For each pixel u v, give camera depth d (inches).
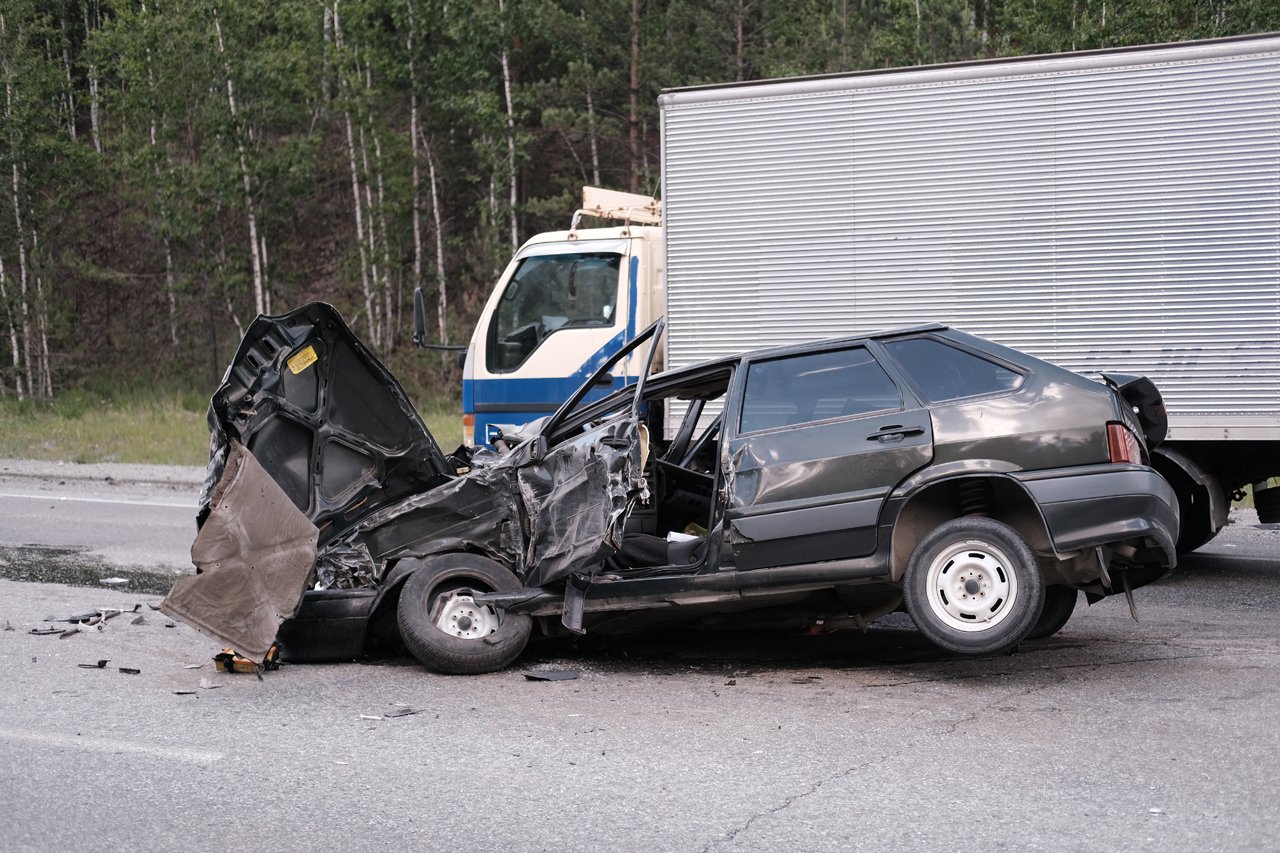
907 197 356.8
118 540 450.3
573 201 1208.2
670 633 296.8
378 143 1160.2
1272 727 204.2
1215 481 343.3
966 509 247.3
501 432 306.5
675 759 196.4
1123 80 334.3
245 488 252.2
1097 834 160.1
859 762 192.2
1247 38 322.0
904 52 1064.2
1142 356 335.9
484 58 1133.1
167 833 167.9
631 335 424.8
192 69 1099.3
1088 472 233.5
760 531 245.8
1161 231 332.5
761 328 373.1
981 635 232.1
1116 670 247.0
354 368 276.8
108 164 1231.5
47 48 1272.1
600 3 1125.1
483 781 187.8
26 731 217.0
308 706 233.0
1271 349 323.3
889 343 254.4
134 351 1242.6
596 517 249.6
